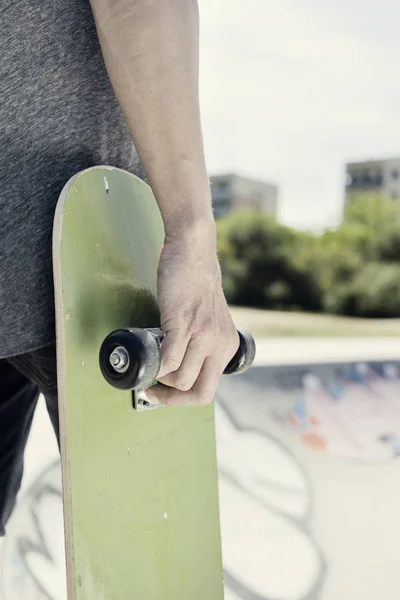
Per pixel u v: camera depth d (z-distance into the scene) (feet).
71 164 2.82
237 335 2.85
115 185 3.07
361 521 8.61
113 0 2.46
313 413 13.98
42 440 9.77
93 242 2.86
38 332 2.73
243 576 7.04
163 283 2.53
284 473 10.20
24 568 6.63
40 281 2.71
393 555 7.73
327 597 6.76
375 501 9.28
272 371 17.54
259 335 35.32
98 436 2.81
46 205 2.72
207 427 3.77
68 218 2.69
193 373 2.58
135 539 3.00
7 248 2.59
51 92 2.66
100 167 2.95
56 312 2.60
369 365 18.98
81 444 2.69
